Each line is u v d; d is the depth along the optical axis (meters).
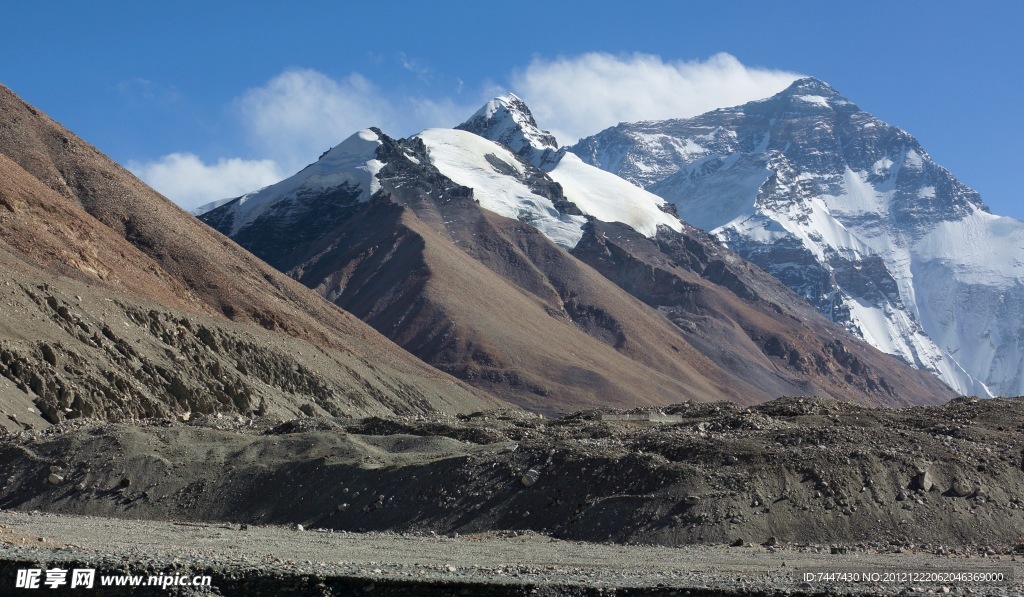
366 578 41.12
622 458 58.72
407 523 58.59
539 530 56.38
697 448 59.19
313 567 42.59
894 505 54.78
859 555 49.97
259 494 62.78
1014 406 68.56
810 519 54.22
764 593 40.62
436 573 42.47
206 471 65.19
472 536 55.81
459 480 60.25
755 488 55.69
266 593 40.81
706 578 42.81
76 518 59.81
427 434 70.50
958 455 57.84
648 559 48.47
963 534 53.19
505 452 62.03
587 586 40.94
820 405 72.31
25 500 64.50
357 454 65.00
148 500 63.41
